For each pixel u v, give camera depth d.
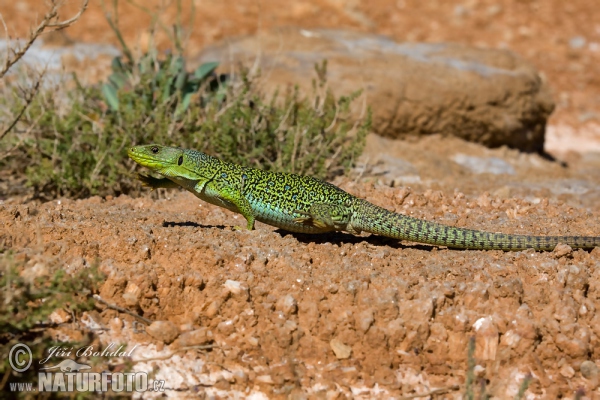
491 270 13.20
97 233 13.51
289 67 28.08
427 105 27.56
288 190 13.96
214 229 14.37
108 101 22.56
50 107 21.31
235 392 11.20
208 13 49.62
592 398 11.41
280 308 12.15
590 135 39.78
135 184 20.39
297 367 11.54
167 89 21.92
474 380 11.54
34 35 15.33
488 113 28.55
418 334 11.84
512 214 17.14
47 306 10.79
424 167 24.78
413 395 11.27
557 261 13.49
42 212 14.41
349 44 30.69
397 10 55.16
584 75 47.56
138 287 12.16
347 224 14.05
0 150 20.62
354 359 11.74
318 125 21.59
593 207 20.78
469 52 30.62
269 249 13.47
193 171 13.97
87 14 47.50
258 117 21.48
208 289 12.35
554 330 12.08
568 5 56.50
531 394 11.51
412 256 13.84
